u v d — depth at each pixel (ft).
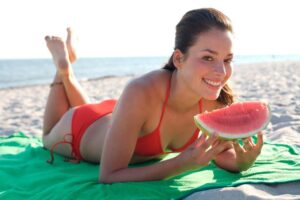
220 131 3.47
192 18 3.67
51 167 4.99
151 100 3.98
